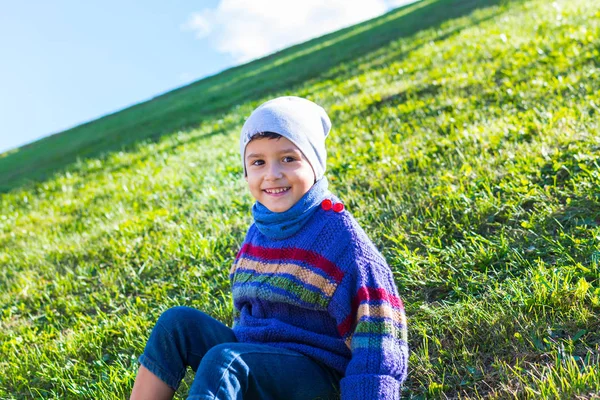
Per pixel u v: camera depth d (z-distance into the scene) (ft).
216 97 54.85
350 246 7.09
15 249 20.39
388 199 14.20
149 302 13.04
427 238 11.66
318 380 7.02
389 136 20.12
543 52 24.48
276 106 7.51
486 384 7.68
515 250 10.30
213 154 26.99
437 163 15.61
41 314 14.06
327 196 7.60
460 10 54.19
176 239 15.74
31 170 49.37
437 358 8.45
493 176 13.44
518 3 44.34
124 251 16.19
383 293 6.89
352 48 54.65
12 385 10.82
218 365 6.47
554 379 7.11
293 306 7.23
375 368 6.52
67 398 9.94
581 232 10.43
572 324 8.17
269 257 7.48
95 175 31.86
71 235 19.76
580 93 18.10
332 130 23.57
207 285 12.71
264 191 7.46
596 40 23.67
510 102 19.77
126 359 10.75
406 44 43.55
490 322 8.63
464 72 25.66
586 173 12.19
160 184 23.31
